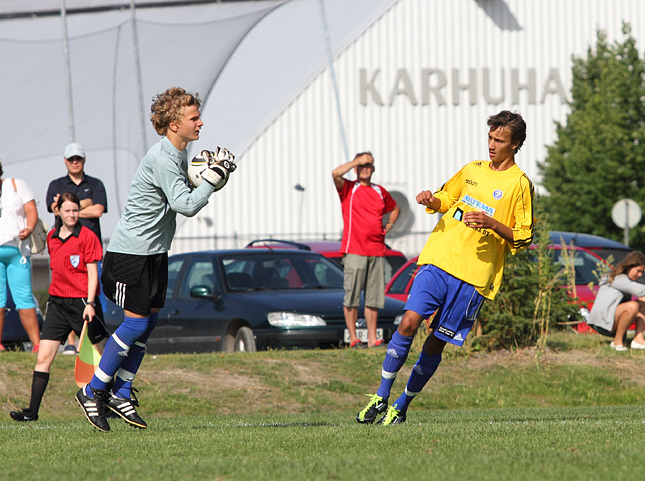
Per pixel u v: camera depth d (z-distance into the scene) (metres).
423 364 19.95
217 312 38.34
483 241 19.12
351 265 36.00
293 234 110.81
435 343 19.81
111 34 114.31
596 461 12.59
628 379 35.28
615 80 105.38
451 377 34.41
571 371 35.34
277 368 32.72
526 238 18.94
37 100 108.75
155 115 17.75
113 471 12.49
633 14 121.69
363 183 36.12
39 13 120.81
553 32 121.00
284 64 113.31
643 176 103.00
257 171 110.75
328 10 120.81
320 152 112.31
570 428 17.72
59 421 25.16
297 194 111.44
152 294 18.03
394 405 20.31
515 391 33.88
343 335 37.50
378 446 14.78
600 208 102.25
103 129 103.12
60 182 31.64
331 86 113.69
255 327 37.12
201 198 17.47
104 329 21.72
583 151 103.94
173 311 39.88
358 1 122.12
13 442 16.78
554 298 37.97
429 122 118.44
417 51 118.44
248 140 108.44
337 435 16.47
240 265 40.12
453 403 32.56
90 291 25.27
